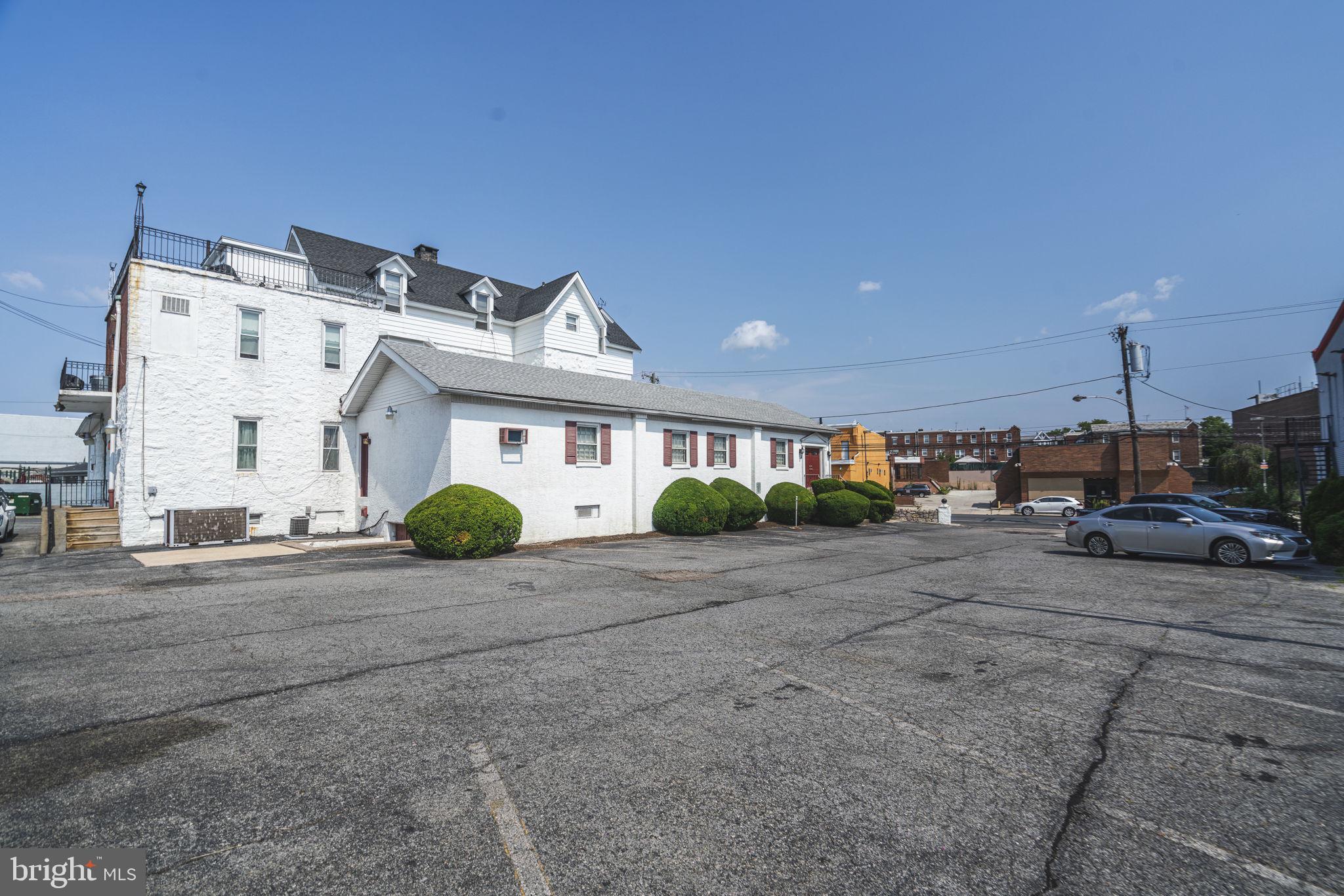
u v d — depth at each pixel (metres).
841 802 3.63
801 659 6.55
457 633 7.40
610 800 3.62
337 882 2.86
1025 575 12.70
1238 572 13.12
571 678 5.83
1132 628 7.99
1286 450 36.91
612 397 19.55
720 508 20.20
